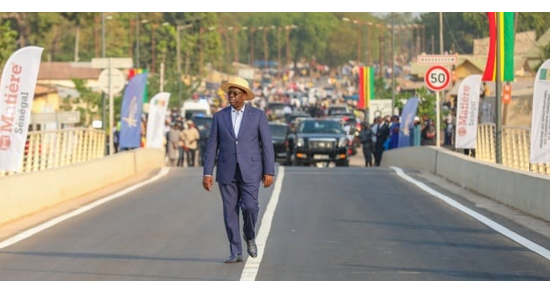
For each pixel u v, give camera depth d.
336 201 25.59
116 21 126.75
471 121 33.84
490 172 26.23
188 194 28.09
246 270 14.96
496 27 29.80
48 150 29.47
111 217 22.27
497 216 21.91
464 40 76.44
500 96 29.64
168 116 71.75
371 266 15.31
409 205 24.48
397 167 40.69
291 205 24.56
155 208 24.19
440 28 47.44
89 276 14.58
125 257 16.38
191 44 140.75
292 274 14.60
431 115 61.25
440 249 17.03
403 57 142.62
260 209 23.64
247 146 15.40
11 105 22.11
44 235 19.28
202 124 62.59
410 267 15.20
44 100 73.25
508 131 31.44
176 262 15.81
